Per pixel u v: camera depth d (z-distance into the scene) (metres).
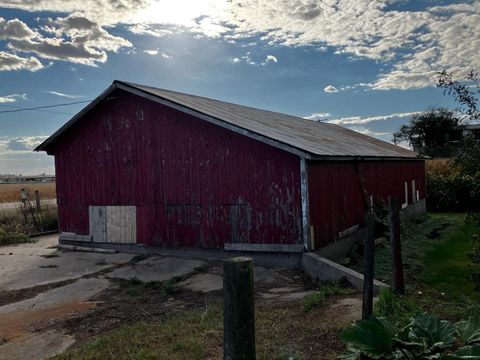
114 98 12.25
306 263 9.03
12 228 16.48
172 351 4.81
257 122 11.90
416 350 3.85
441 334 3.98
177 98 11.82
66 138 13.39
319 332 5.14
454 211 22.14
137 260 11.00
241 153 10.12
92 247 12.85
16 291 8.62
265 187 9.78
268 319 5.78
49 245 14.17
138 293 8.09
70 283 9.14
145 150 11.80
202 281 8.70
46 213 19.19
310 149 9.20
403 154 18.20
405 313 5.45
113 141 12.41
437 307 6.08
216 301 7.19
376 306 5.72
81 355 4.91
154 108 11.61
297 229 9.34
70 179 13.37
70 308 7.38
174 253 11.24
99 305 7.43
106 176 12.59
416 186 19.73
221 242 10.47
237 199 10.20
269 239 9.73
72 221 13.35
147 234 11.77
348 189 11.68
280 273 9.03
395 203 6.24
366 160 12.77
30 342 5.84
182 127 11.10
